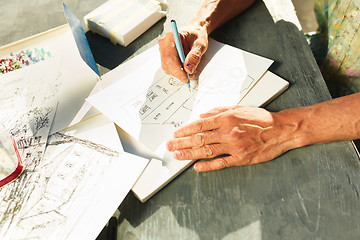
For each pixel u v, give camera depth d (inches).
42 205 21.2
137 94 27.4
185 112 25.7
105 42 32.8
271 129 23.0
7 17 37.5
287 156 22.6
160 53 28.8
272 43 30.1
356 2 30.1
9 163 22.0
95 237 19.4
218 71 28.2
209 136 23.1
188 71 26.7
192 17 33.8
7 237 19.7
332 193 20.4
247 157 22.5
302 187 21.0
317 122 22.7
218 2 31.9
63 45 29.9
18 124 26.2
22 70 29.2
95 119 26.2
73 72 29.2
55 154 24.1
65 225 20.0
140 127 25.0
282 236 19.2
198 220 20.5
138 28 32.2
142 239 20.1
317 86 26.2
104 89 27.9
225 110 24.8
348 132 22.3
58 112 26.7
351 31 31.7
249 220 20.1
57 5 37.9
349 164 21.5
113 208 20.7
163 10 35.3
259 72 27.4
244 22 32.7
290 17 32.2
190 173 22.9
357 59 32.8
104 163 23.1
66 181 22.3
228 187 21.7
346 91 35.7
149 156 23.6
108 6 34.2
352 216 19.4
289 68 27.8
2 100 27.7
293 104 25.5
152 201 21.7
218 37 31.7
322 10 41.2
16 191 22.0
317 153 22.4
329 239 18.8
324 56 41.1
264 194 21.0
